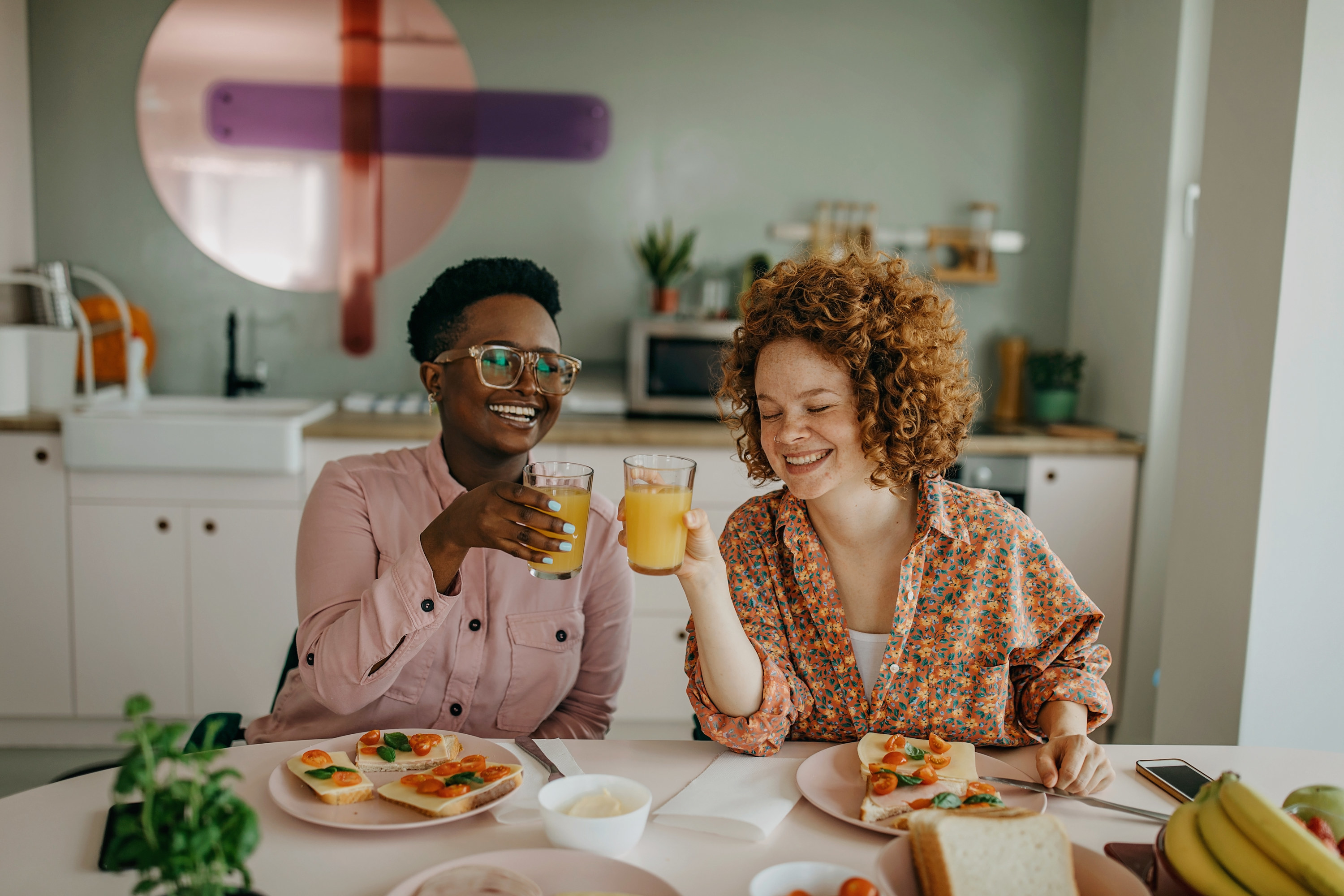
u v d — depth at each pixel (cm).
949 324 115
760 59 315
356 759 100
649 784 100
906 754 101
